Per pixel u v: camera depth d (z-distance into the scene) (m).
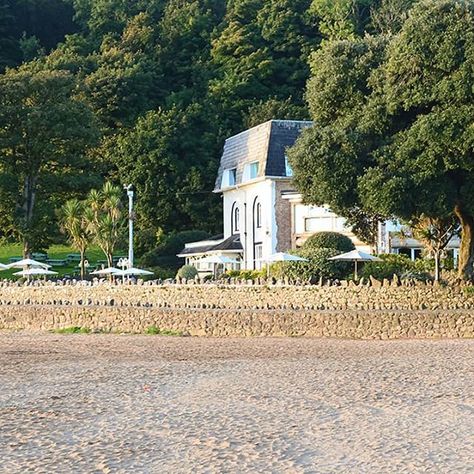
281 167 60.88
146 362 25.38
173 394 18.48
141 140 82.75
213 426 14.52
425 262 43.62
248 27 98.69
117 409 16.53
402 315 34.72
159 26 104.81
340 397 17.59
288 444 12.90
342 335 35.59
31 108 65.31
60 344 33.16
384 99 33.06
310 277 40.66
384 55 34.88
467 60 30.44
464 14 31.22
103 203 59.78
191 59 100.69
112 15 109.19
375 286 36.06
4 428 14.62
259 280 39.16
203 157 84.25
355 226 40.00
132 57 97.06
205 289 40.06
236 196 66.94
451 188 32.47
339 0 97.25
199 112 87.75
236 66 94.62
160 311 39.69
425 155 31.27
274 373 22.05
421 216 35.50
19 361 26.00
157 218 82.19
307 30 99.25
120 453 12.51
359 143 32.88
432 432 13.72
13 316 44.22
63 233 67.25
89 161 72.12
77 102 69.00
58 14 116.25
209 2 110.31
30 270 54.69
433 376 20.92
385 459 11.82
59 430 14.41
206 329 38.28
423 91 31.53
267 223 60.91
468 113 30.31
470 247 36.12
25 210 67.62
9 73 71.69
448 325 34.28
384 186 31.30
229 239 66.44
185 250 72.69
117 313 41.00
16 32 112.25
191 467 11.55
